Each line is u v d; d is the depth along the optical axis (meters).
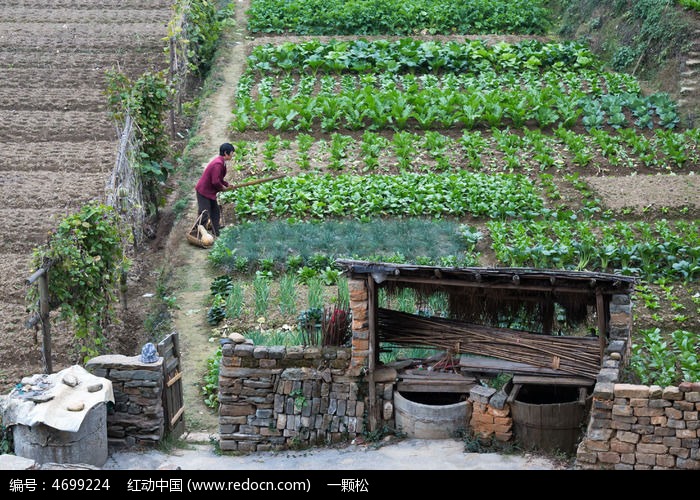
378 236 18.97
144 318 16.70
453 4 32.25
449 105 25.00
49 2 33.72
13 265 17.78
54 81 27.06
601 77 27.89
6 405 10.66
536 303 12.17
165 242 19.72
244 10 33.59
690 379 13.90
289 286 17.09
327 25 31.55
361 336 11.90
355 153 23.14
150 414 11.77
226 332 16.09
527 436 11.36
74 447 10.64
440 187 20.81
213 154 23.38
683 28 26.84
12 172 21.81
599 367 11.62
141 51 29.36
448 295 12.27
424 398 12.41
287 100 25.91
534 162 22.53
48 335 13.87
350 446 11.89
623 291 11.45
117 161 17.72
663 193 20.77
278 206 20.41
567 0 32.50
